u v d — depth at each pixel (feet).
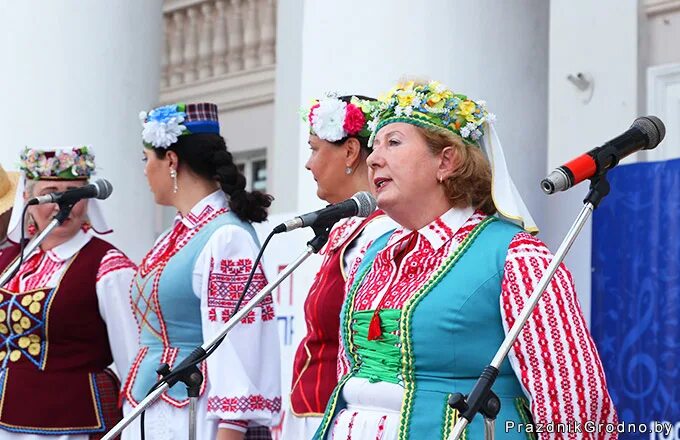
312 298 15.84
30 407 18.85
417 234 13.62
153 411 17.06
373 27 20.20
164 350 17.29
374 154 13.69
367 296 13.61
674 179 18.80
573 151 28.02
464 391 12.75
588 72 27.78
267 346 17.06
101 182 18.10
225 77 42.88
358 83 20.30
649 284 18.95
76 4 26.08
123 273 19.27
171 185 17.78
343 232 15.89
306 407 15.65
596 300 19.48
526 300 12.59
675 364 18.65
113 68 26.23
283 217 22.17
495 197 13.47
